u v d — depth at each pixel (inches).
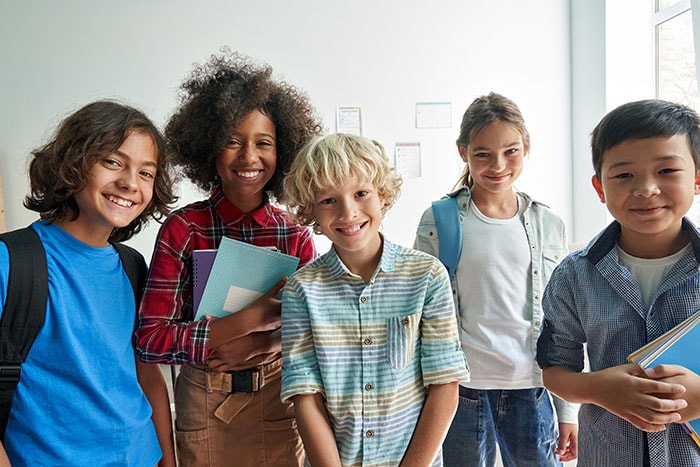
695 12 89.5
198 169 51.6
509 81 135.0
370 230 40.7
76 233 39.9
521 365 55.4
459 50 133.1
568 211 139.6
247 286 44.4
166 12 123.3
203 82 49.4
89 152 37.7
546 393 56.8
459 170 134.9
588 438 40.0
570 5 135.6
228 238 43.5
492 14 133.6
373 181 41.1
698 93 92.3
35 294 36.4
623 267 37.2
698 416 31.2
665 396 31.9
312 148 41.4
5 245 36.5
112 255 42.1
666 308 35.6
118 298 41.6
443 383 39.4
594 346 38.9
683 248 36.3
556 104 137.0
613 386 33.6
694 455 34.5
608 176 35.8
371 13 129.9
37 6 119.8
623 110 35.7
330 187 39.8
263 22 126.3
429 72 132.6
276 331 46.0
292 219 44.3
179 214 46.7
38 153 40.2
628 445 36.7
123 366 40.7
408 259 41.8
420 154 133.6
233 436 46.4
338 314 39.9
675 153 33.5
